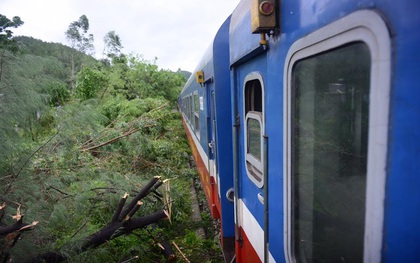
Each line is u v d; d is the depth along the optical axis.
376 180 0.91
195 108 7.15
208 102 4.59
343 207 1.16
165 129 11.30
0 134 2.93
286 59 1.53
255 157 2.29
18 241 2.81
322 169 1.29
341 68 1.10
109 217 4.13
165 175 7.33
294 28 1.43
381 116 0.88
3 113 2.93
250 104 2.47
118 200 4.03
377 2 0.88
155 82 19.67
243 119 2.57
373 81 0.91
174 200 4.82
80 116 3.80
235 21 2.60
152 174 7.03
